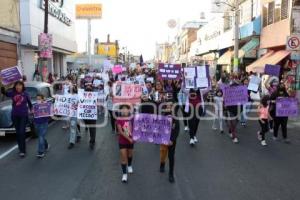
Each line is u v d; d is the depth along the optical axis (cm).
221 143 1259
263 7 2891
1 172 923
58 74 4416
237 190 784
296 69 2319
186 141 1288
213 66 4544
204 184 823
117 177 874
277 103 1252
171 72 1584
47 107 1074
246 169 942
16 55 2670
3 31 2428
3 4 2419
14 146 1227
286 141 1266
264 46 2856
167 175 891
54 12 3578
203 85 1268
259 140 1310
